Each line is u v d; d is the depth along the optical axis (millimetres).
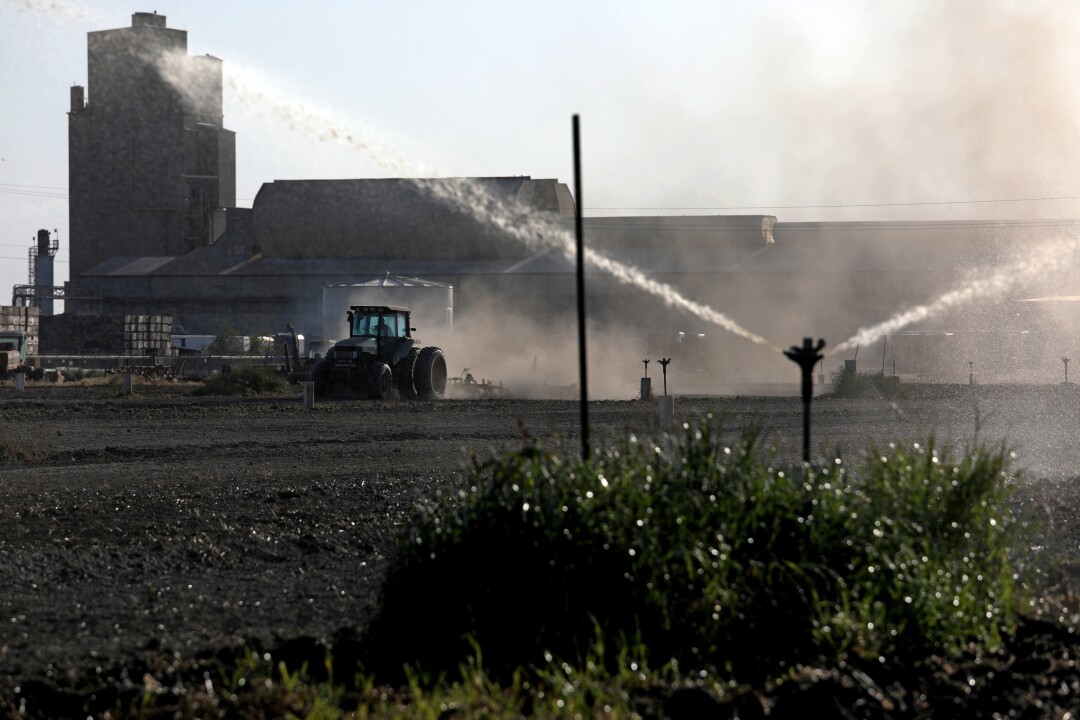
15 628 15133
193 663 12719
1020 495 25656
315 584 18203
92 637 14594
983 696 11945
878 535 14055
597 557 13406
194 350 155250
